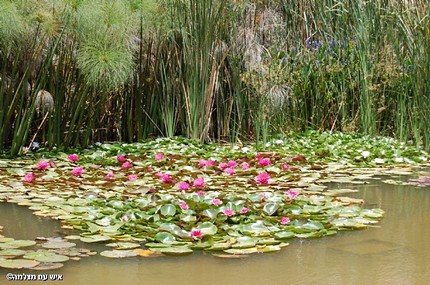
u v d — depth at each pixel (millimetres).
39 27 5020
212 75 5953
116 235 2594
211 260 2326
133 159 4805
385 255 2434
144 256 2348
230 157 5074
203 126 5984
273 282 2096
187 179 3984
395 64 6102
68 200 3262
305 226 2766
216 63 5973
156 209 2895
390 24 6266
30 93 5328
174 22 5820
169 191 3588
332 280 2123
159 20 5762
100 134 6051
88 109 5711
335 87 6543
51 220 2920
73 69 5414
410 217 3127
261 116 5906
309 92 6527
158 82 6078
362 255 2430
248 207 2957
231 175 4219
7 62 5297
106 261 2289
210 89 5973
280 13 6859
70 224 2809
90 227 2699
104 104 5980
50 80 5363
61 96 5406
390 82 6117
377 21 6332
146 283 2061
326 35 6703
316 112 6527
